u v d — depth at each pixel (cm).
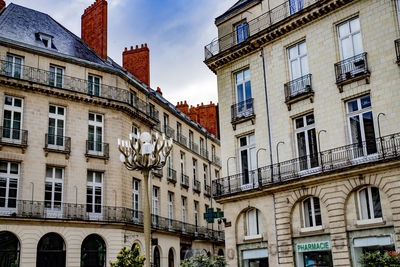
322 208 1998
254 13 2484
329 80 2081
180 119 4147
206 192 4412
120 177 3028
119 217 2938
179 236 3672
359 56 1991
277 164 2214
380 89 1895
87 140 2978
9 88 2744
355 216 1878
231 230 2338
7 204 2611
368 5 1997
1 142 2620
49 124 2878
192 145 4319
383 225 1784
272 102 2316
